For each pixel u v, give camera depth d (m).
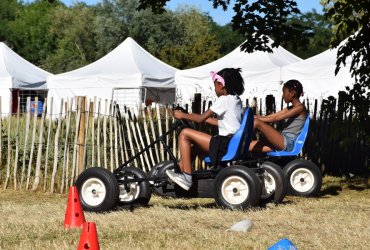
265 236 7.70
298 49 16.06
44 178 12.82
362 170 15.86
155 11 16.81
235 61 29.91
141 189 10.13
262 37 15.65
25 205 10.80
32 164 13.37
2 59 36.56
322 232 8.05
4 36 93.56
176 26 78.81
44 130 13.34
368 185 13.84
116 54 36.41
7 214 9.65
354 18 13.17
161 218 9.09
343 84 26.19
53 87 35.69
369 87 13.14
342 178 15.23
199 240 7.47
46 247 7.08
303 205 10.58
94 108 13.06
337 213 9.68
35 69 38.16
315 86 27.05
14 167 13.21
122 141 13.84
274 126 14.61
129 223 8.68
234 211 9.60
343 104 13.33
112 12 79.25
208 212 9.58
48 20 93.88
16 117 13.95
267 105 14.98
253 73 28.73
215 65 30.38
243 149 9.83
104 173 9.66
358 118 13.12
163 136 10.05
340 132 13.32
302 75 27.45
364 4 12.93
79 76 35.12
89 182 9.74
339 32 13.36
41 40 93.88
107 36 79.19
